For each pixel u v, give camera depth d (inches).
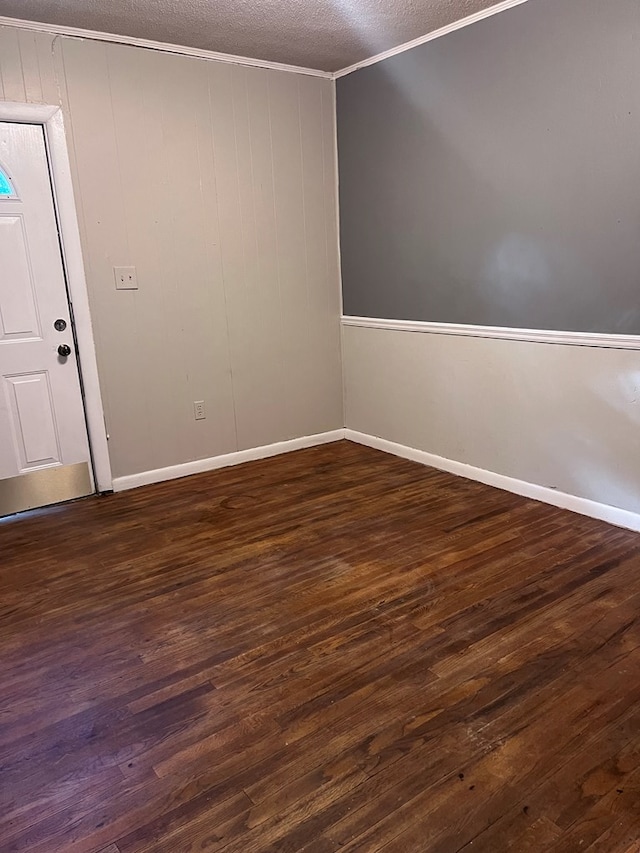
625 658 77.8
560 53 110.3
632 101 102.0
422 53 134.4
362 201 158.4
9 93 119.6
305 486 143.3
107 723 70.6
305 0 113.1
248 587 99.0
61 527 125.3
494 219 127.5
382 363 162.4
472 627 85.6
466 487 139.0
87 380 136.8
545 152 115.8
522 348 127.2
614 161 106.0
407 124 141.6
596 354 114.7
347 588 97.3
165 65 135.0
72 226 129.5
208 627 88.6
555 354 121.4
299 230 161.2
